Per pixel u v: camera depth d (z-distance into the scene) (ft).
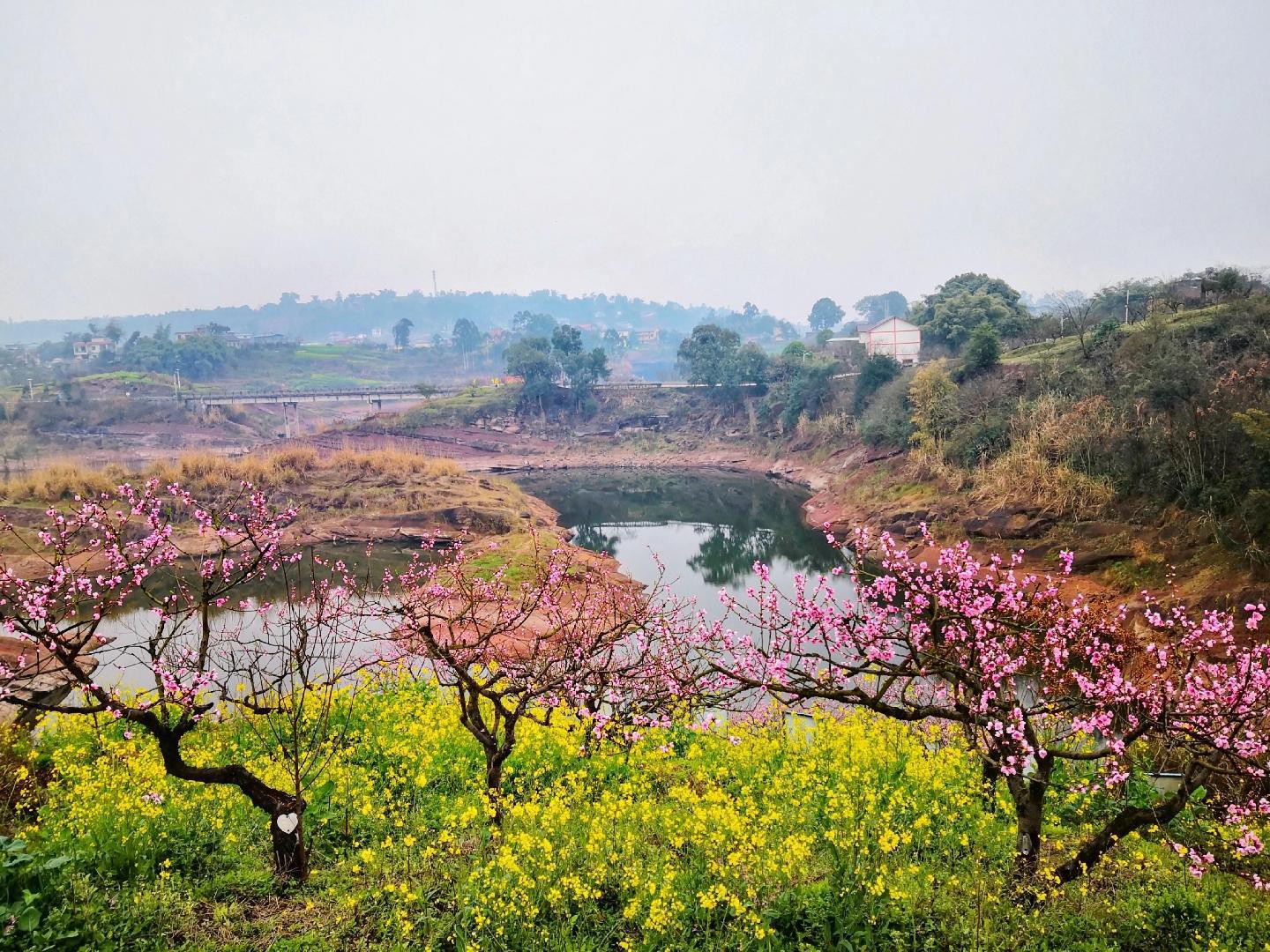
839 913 23.09
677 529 169.17
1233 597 70.38
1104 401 113.29
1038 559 95.50
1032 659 28.89
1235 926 23.18
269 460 174.91
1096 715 26.89
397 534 147.64
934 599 29.37
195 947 21.67
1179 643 32.83
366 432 324.80
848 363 263.90
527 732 32.96
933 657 28.07
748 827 26.25
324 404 469.57
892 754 34.06
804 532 157.07
